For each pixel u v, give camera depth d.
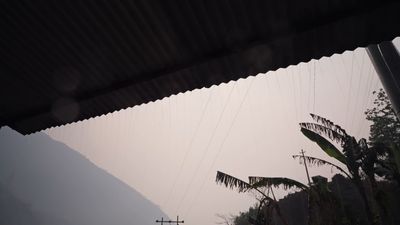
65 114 3.70
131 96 3.47
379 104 22.66
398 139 20.62
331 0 2.40
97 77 3.21
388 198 10.45
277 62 2.93
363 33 2.64
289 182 11.78
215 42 2.80
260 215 12.43
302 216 23.45
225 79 3.17
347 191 16.89
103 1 2.43
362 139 11.30
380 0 2.39
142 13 2.53
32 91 3.35
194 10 2.51
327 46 2.77
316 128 11.85
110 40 2.79
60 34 2.71
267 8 2.47
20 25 2.61
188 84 3.28
